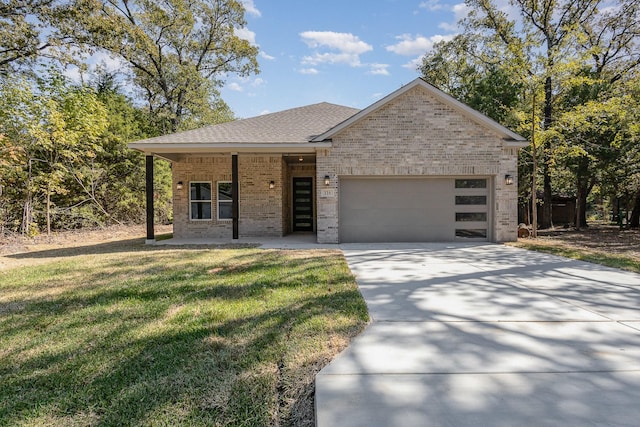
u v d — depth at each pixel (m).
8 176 13.91
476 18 20.66
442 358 3.16
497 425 2.21
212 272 7.01
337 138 11.57
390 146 11.54
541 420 2.26
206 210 14.15
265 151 11.90
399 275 6.65
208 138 11.81
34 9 15.56
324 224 11.66
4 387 2.81
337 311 4.43
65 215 17.53
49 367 3.12
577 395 2.55
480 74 20.20
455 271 7.02
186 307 4.72
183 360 3.20
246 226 13.93
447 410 2.38
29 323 4.21
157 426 2.32
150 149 11.62
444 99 11.43
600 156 15.70
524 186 18.05
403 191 11.97
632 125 13.89
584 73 15.20
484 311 4.48
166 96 24.48
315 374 2.92
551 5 17.98
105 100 20.69
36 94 14.40
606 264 7.69
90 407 2.54
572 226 21.66
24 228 14.50
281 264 7.77
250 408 2.51
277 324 4.02
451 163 11.55
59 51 16.62
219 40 25.33
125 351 3.41
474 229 12.02
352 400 2.50
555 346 3.40
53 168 15.50
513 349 3.34
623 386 2.67
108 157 19.44
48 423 2.38
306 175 15.84
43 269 7.58
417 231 11.98
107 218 19.42
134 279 6.45
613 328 3.87
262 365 3.09
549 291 5.45
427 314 4.37
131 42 20.77
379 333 3.75
